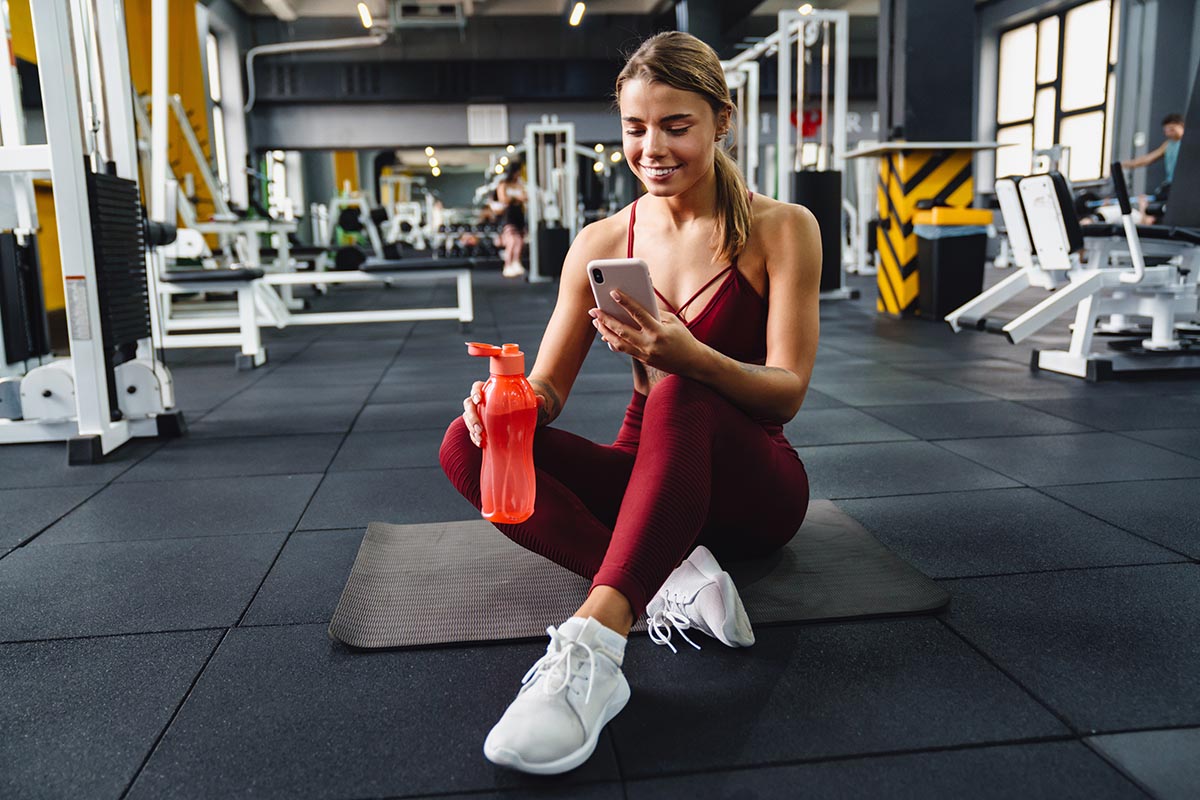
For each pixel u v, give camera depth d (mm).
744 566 1532
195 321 4926
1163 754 988
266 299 5086
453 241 16328
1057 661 1204
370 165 22562
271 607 1449
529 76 13633
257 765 1003
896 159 5547
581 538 1290
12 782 978
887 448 2404
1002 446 2398
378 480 2215
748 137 7539
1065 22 11344
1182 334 3875
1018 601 1404
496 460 1115
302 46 8797
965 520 1801
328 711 1117
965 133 5605
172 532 1840
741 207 1275
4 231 3096
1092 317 3426
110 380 2555
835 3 13109
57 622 1402
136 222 2688
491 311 6699
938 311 5297
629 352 1138
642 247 1358
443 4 11695
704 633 1291
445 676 1201
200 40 7328
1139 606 1375
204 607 1453
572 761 962
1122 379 3336
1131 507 1859
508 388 1095
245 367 4090
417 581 1496
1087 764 973
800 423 2730
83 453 2408
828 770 972
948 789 934
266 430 2820
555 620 1342
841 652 1241
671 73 1135
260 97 13203
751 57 7203
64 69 2289
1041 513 1835
